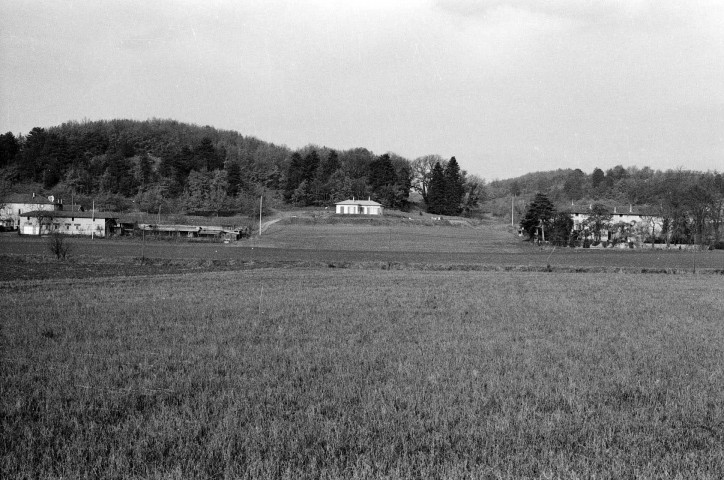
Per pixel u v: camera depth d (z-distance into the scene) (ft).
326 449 32.22
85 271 172.65
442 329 75.41
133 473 29.30
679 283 154.61
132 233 395.55
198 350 58.39
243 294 113.09
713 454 32.19
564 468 29.94
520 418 37.47
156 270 182.60
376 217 511.40
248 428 35.29
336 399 41.68
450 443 33.58
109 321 76.43
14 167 635.66
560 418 37.68
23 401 39.88
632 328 78.89
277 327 74.90
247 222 462.60
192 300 101.76
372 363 53.62
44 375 47.16
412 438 33.91
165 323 75.92
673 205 410.72
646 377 50.14
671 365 55.16
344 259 253.44
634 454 32.17
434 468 29.78
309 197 592.60
